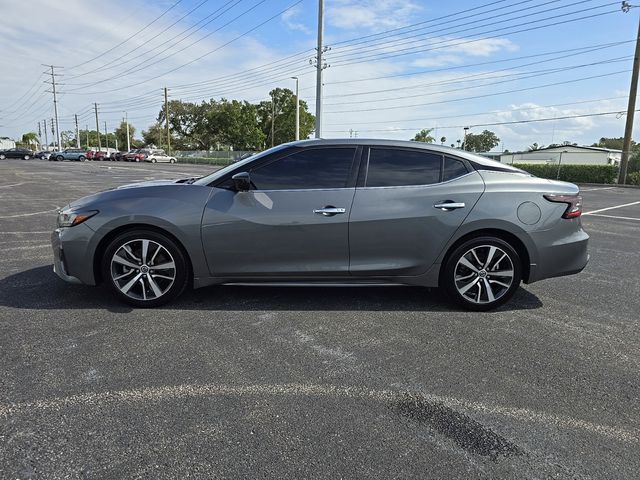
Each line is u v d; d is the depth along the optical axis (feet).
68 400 8.95
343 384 9.78
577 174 98.37
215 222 13.47
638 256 22.79
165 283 14.07
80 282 13.87
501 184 14.12
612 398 9.45
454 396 9.41
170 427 8.16
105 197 13.89
